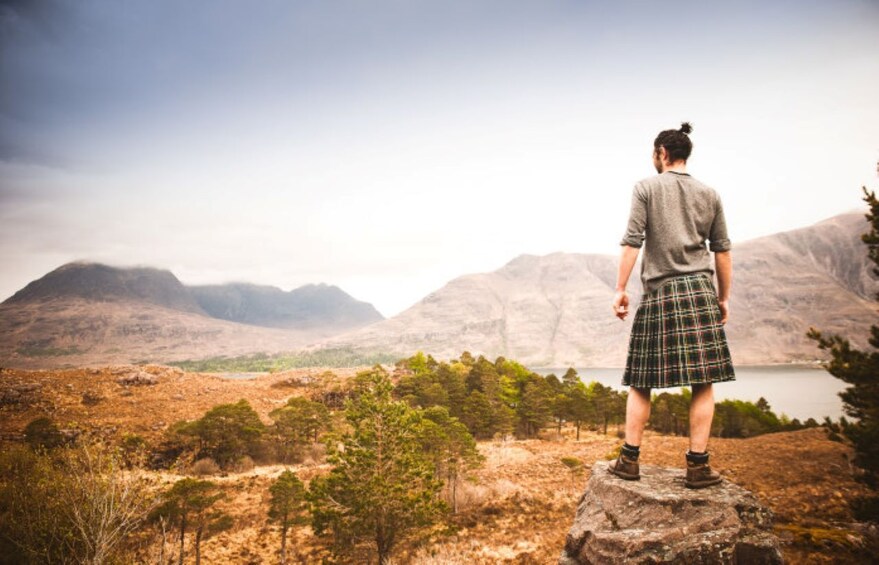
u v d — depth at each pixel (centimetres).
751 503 311
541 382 7381
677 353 328
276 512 2384
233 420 4544
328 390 6322
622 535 306
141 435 4244
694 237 339
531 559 1719
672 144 363
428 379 6594
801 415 10919
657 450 3144
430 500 1988
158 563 1725
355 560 2159
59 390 5250
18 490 1271
